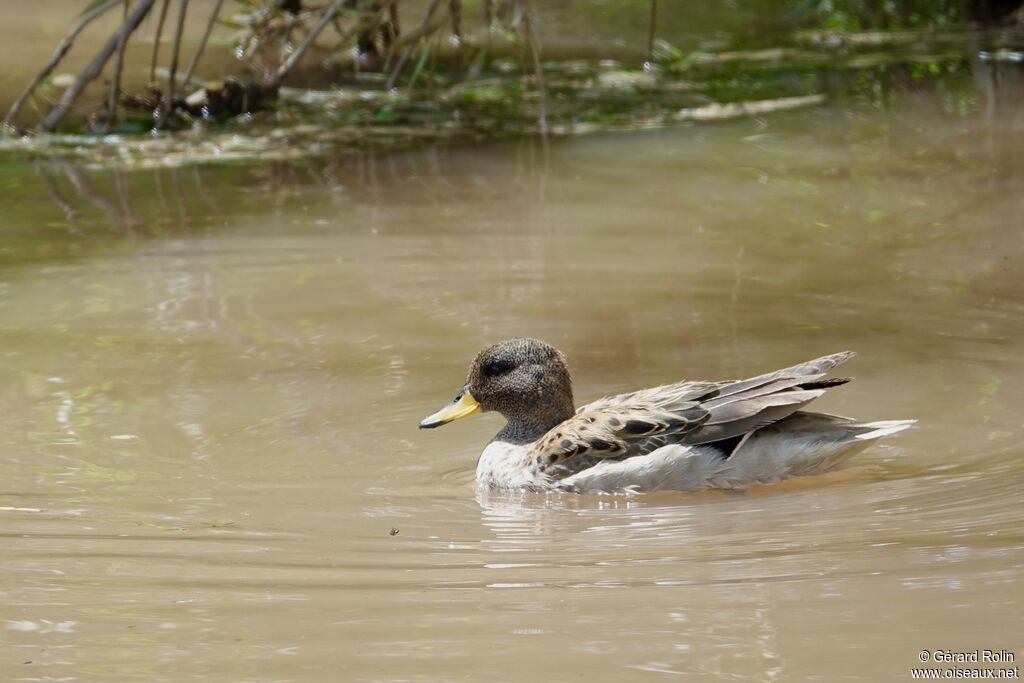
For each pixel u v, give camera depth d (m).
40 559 9.01
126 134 23.52
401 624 7.91
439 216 18.53
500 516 10.06
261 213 18.86
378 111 24.84
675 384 11.49
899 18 31.47
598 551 9.14
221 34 29.20
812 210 18.41
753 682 7.06
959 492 10.01
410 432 11.99
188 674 7.31
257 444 11.58
